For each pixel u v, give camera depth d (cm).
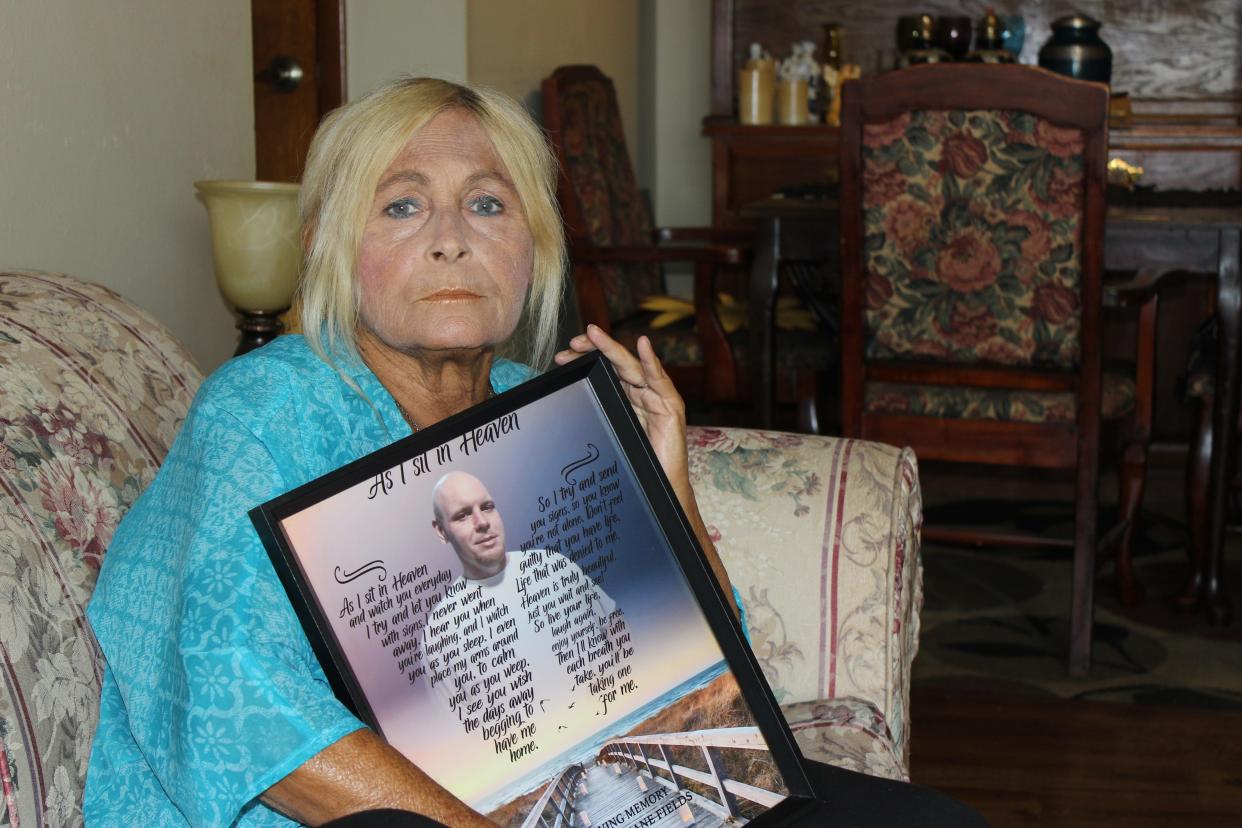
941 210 264
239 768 96
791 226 312
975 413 275
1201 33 467
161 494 113
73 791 104
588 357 112
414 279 115
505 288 119
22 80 177
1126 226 298
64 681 104
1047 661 294
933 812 111
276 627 101
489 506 106
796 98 470
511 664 105
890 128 263
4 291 134
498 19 356
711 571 113
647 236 398
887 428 282
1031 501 423
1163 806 223
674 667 111
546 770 104
